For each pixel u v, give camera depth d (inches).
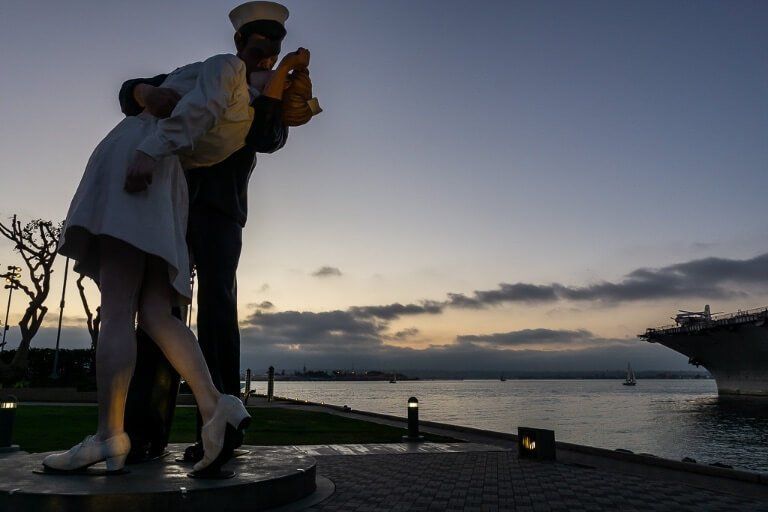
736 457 924.0
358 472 293.0
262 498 188.2
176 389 240.2
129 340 193.6
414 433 457.1
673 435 1290.6
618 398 3759.8
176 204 204.8
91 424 567.5
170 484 175.9
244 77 210.1
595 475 289.3
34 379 1342.3
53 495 160.7
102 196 193.0
